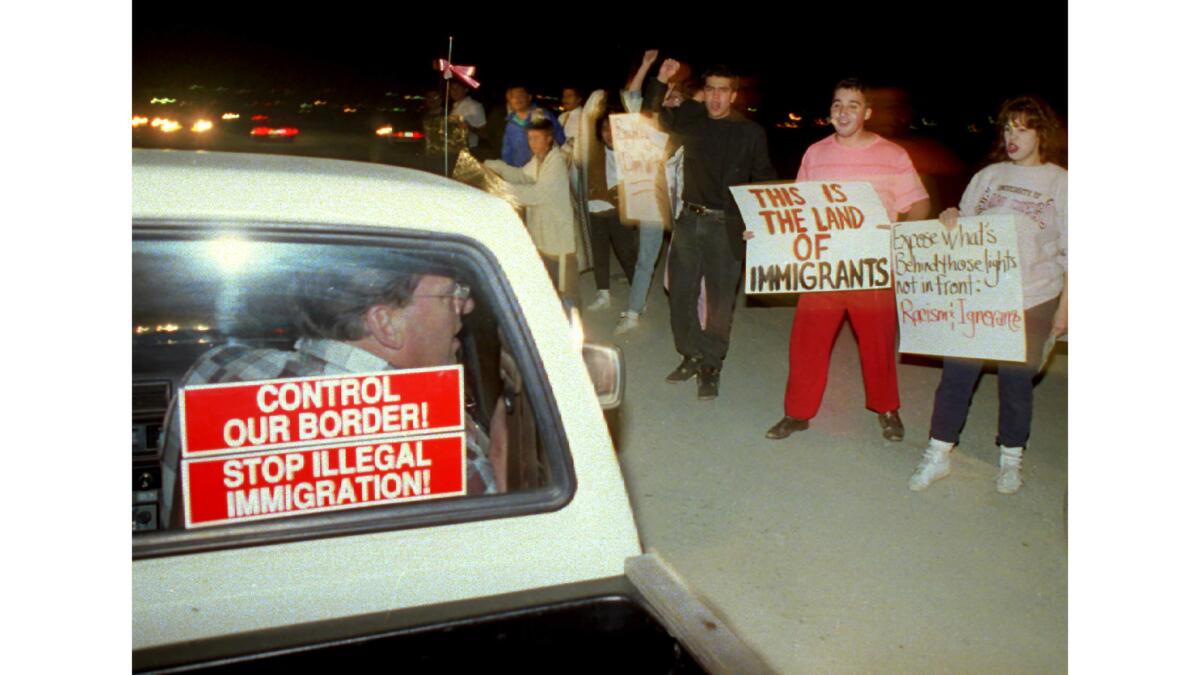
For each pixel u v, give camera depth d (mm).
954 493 5059
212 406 1818
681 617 1834
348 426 1887
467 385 2115
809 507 4879
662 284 9250
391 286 1984
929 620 3941
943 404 5016
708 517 4750
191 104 21750
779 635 3803
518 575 1903
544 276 2008
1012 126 4473
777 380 6789
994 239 4582
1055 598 4117
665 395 6359
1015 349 4656
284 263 1929
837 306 5512
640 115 7078
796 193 5207
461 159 6551
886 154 5148
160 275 1887
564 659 1889
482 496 1937
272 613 1785
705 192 5934
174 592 1760
